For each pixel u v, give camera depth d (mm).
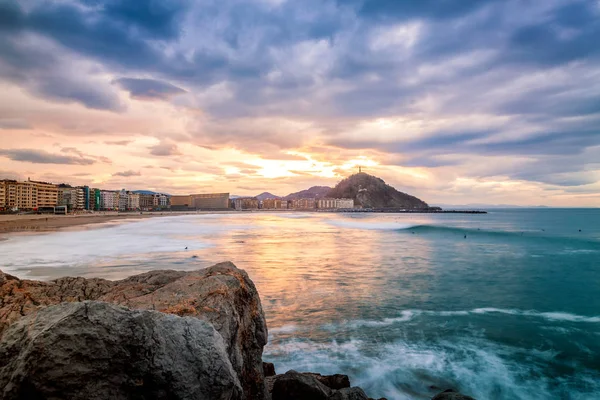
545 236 48812
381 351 10562
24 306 6359
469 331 12312
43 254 27531
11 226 63406
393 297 16453
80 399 3293
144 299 5898
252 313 6664
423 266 25141
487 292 17719
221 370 4008
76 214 114375
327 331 12031
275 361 9812
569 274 22500
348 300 15820
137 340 3652
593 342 11469
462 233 55969
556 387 8867
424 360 10055
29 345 3307
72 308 3633
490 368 9688
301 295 16531
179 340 3949
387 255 30953
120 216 126250
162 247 33156
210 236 48188
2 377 3330
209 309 5637
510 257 29953
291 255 30125
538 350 10867
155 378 3646
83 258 25688
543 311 14664
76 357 3357
